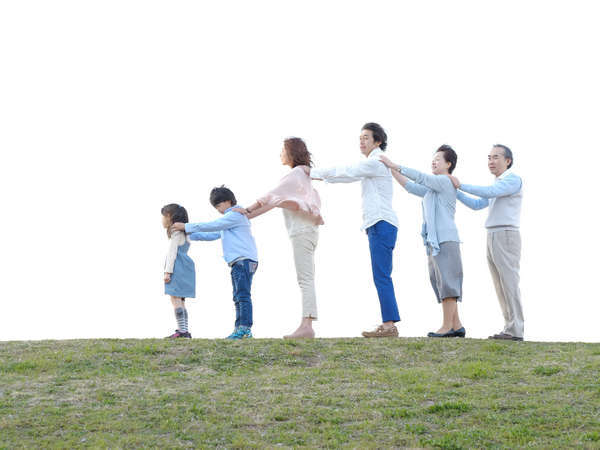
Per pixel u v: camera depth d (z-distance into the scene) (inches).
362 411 251.3
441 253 362.3
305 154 370.0
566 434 231.8
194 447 225.6
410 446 225.3
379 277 357.4
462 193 390.6
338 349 327.6
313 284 358.6
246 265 364.2
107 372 295.6
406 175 361.4
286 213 363.3
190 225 365.1
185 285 373.7
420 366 307.3
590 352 319.9
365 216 362.3
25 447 225.0
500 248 356.2
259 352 321.4
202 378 289.1
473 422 242.7
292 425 240.5
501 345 332.5
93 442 227.8
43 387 275.4
